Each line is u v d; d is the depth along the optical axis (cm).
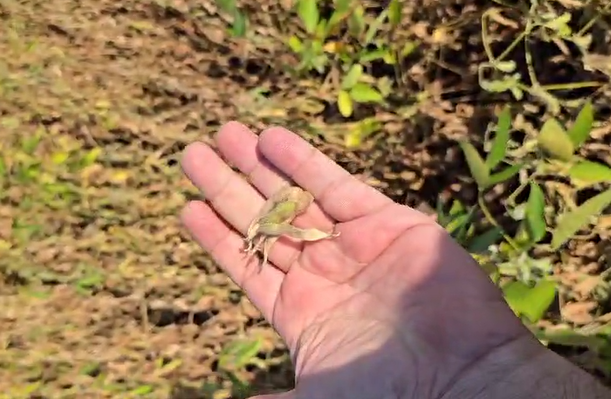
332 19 59
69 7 70
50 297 56
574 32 52
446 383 32
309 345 36
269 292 40
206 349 54
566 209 49
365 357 33
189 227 43
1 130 64
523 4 52
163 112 63
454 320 34
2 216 60
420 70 57
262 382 52
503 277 48
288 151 41
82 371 54
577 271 48
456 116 55
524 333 33
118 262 58
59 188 61
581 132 47
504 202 50
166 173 60
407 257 36
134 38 66
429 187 55
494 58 54
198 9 65
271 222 40
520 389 30
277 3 62
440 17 57
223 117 62
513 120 52
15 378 54
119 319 56
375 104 59
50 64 66
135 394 52
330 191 40
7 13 70
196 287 56
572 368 31
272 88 62
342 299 37
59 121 64
